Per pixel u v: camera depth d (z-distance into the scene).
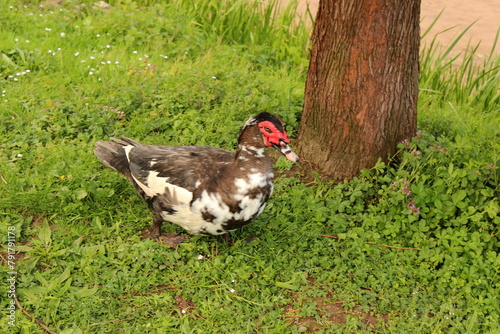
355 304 4.51
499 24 10.57
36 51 7.90
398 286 4.62
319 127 5.81
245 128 4.32
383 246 5.05
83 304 4.31
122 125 6.54
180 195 4.36
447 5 11.23
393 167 5.74
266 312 4.40
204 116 6.77
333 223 5.22
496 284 4.58
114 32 9.06
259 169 4.33
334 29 5.38
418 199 5.04
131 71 7.50
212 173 4.35
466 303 4.52
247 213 4.41
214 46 9.12
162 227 5.23
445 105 8.04
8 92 6.91
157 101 6.84
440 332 4.20
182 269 4.71
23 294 4.41
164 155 4.70
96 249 4.82
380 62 5.29
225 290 4.52
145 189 4.63
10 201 5.23
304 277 4.66
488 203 4.93
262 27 9.87
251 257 4.87
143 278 4.57
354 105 5.48
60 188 5.37
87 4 9.94
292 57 9.13
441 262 4.83
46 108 6.60
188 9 10.20
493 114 7.93
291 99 7.13
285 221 5.23
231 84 7.27
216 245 5.00
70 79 7.45
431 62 8.64
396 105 5.50
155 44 8.86
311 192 5.56
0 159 5.74
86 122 6.41
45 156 5.83
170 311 4.36
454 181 5.03
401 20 5.18
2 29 8.60
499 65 8.26
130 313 4.29
